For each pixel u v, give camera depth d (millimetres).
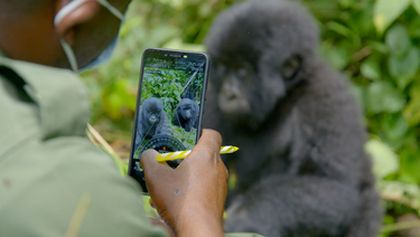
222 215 1827
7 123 1274
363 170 5598
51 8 1500
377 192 5625
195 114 2029
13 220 1181
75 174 1239
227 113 5445
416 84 6441
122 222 1248
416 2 5906
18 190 1200
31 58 1524
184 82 2039
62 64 1614
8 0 1454
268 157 5664
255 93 5395
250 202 5297
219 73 5508
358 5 6676
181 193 1786
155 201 1828
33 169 1227
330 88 5441
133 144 2059
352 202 5309
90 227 1216
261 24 5355
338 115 5355
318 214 5207
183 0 6867
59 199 1209
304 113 5426
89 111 1377
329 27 6641
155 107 2053
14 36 1488
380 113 6449
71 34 1576
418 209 5785
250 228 5156
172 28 6742
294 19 5461
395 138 6324
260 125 5547
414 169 6219
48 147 1262
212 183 1815
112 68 6453
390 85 6375
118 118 6598
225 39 5375
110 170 1285
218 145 1946
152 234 1282
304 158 5402
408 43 6258
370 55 6609
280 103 5535
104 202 1241
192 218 1723
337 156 5301
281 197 5242
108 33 1642
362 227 5520
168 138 2037
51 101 1300
